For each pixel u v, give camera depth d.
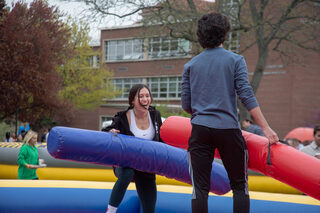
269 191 5.92
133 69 31.58
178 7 14.70
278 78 24.88
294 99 24.39
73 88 23.62
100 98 25.61
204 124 2.38
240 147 2.38
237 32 15.80
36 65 18.48
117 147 3.08
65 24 22.39
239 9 14.64
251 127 7.39
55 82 20.20
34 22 19.22
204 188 2.42
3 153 6.26
